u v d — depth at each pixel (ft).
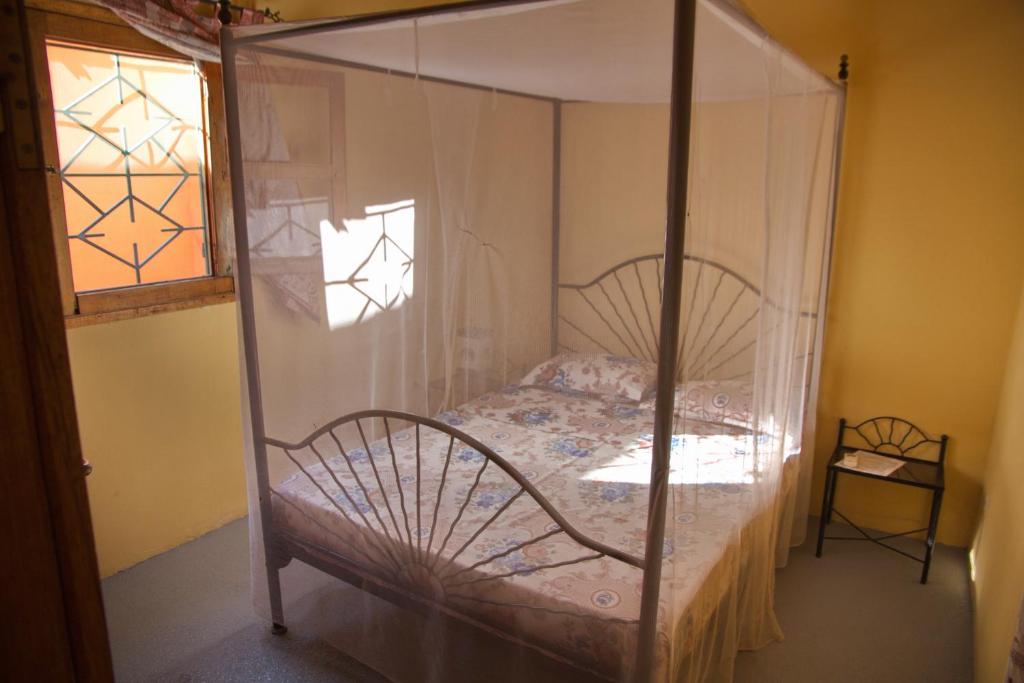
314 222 6.75
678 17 4.25
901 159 9.27
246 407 7.20
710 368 5.66
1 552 2.41
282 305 6.98
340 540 6.84
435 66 6.53
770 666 7.45
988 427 9.34
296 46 6.43
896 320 9.68
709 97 4.99
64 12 7.72
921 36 8.89
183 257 9.56
